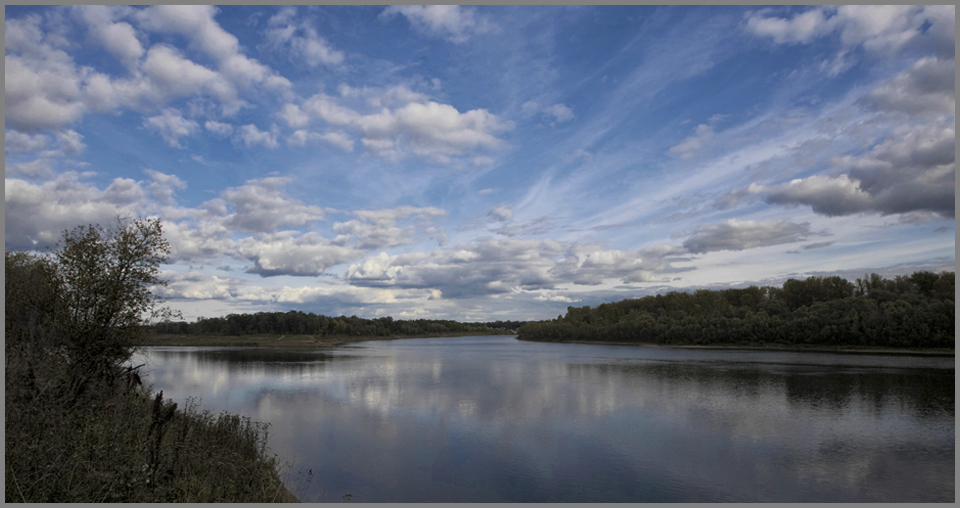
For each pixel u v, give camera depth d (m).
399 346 147.00
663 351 104.12
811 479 20.14
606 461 22.14
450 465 21.27
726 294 149.62
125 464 10.88
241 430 20.61
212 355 89.38
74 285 16.94
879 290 107.75
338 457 21.94
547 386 46.09
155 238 18.59
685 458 22.58
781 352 92.44
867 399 38.03
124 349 18.31
